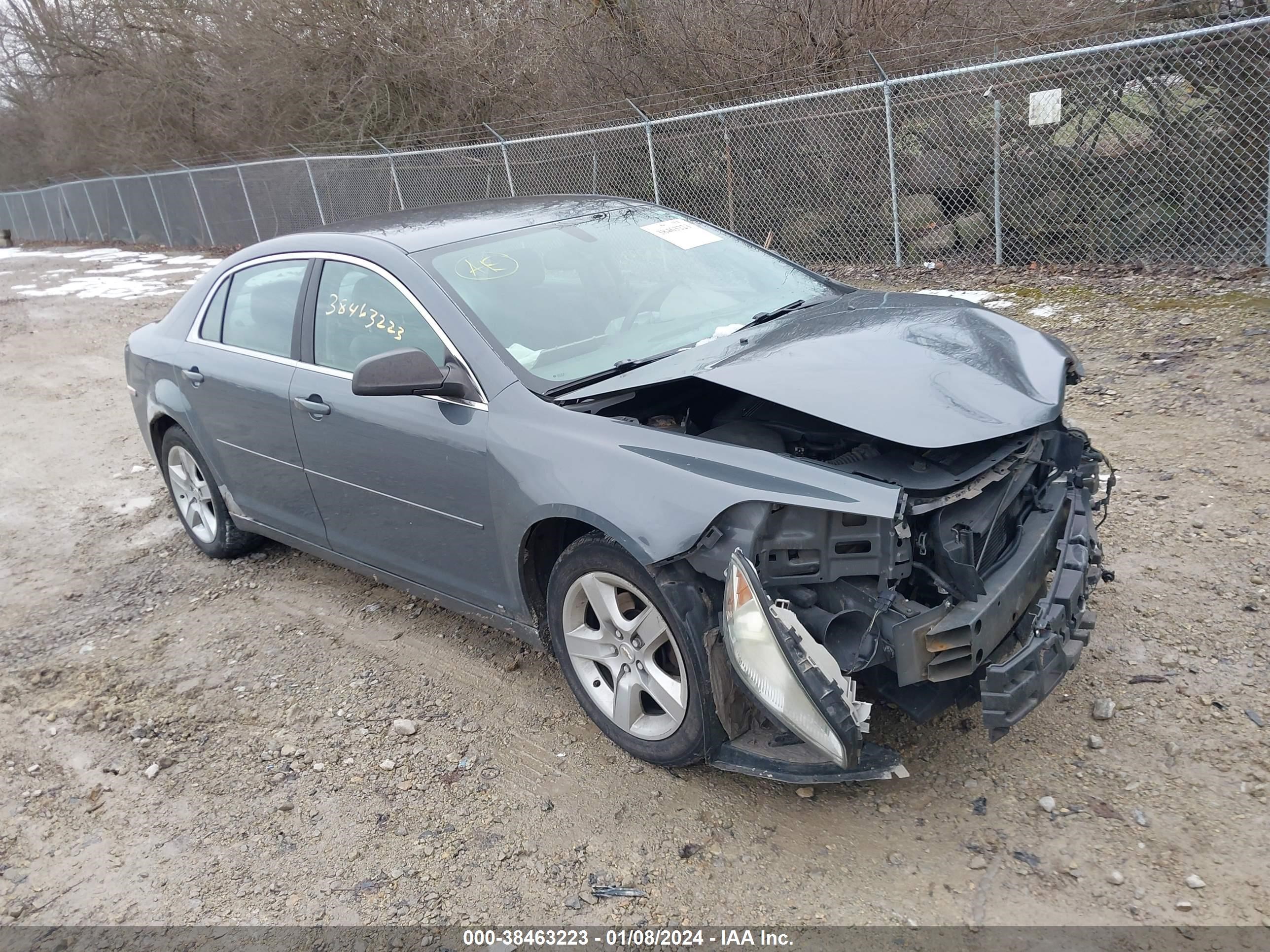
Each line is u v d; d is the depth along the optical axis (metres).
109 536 5.86
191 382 4.71
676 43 11.66
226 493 4.89
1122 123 8.57
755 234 11.03
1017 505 3.02
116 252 25.05
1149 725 3.00
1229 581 3.67
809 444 2.92
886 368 2.94
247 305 4.52
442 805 3.13
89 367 10.78
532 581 3.37
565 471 3.01
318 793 3.27
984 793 2.84
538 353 3.42
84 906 2.91
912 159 9.72
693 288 3.96
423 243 3.84
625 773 3.16
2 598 5.12
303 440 4.07
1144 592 3.68
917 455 2.79
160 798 3.36
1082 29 9.10
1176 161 8.34
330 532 4.24
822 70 10.35
